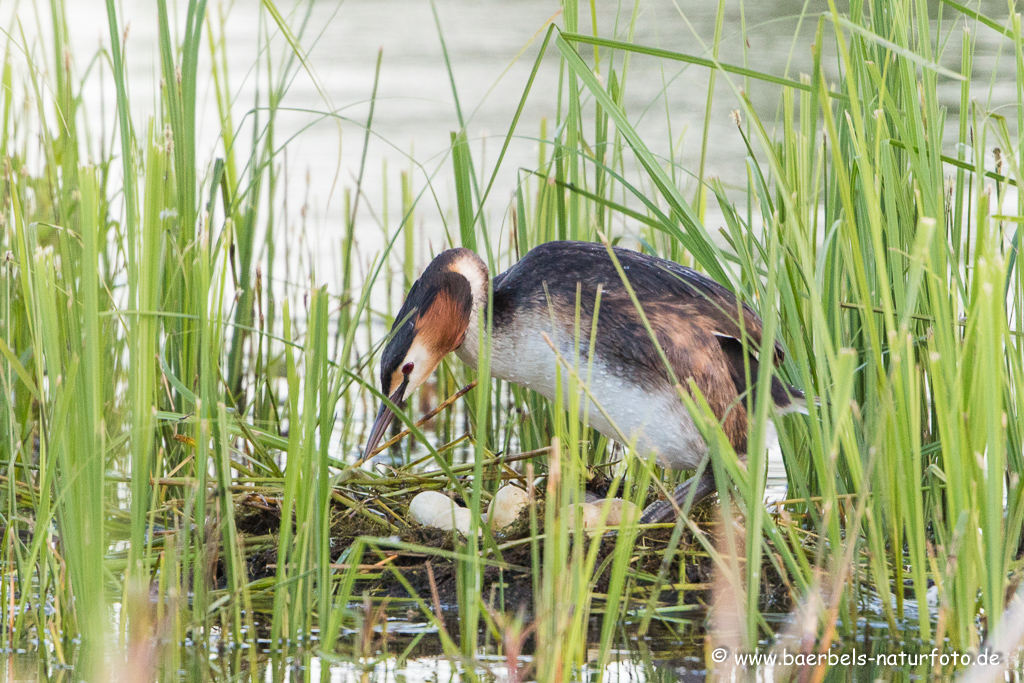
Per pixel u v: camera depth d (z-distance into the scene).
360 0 45.28
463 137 8.78
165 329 9.30
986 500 6.15
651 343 7.82
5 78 8.68
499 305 8.38
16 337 9.30
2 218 8.75
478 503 6.32
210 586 6.84
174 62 9.38
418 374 8.70
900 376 6.47
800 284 8.28
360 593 7.45
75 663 6.22
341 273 15.93
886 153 6.98
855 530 6.07
